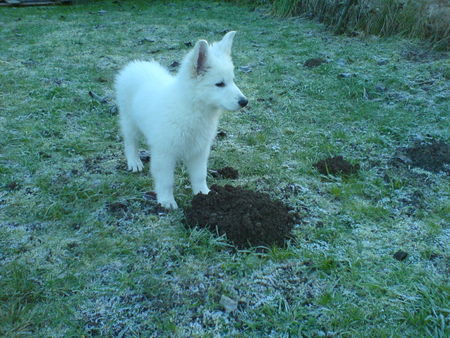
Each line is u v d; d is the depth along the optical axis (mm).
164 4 12039
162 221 3389
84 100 5688
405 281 2791
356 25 8344
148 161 4406
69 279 2795
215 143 4727
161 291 2715
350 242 3184
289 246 3104
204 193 3746
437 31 7402
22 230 3271
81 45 8234
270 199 3467
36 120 5133
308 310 2594
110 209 3520
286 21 9719
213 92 3215
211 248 3051
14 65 7035
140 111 3660
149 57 7496
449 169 4145
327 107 5578
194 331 2459
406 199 3719
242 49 7832
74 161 4305
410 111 5355
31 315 2510
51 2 12492
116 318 2533
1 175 3990
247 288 2756
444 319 2512
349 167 4172
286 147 4648
